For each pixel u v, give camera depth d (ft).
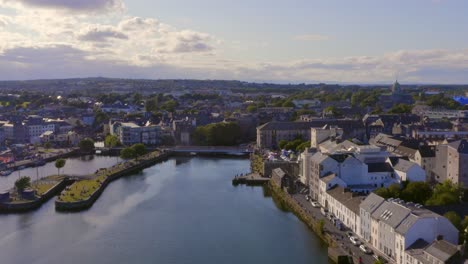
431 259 627.05
